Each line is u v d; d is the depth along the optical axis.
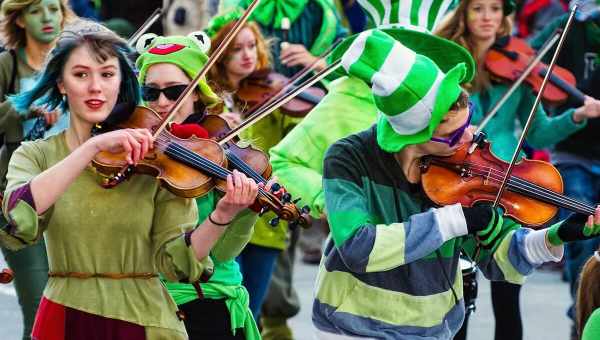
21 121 12.91
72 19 13.52
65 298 9.14
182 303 10.69
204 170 9.29
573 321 15.73
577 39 16.38
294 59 15.88
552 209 10.29
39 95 9.40
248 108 14.44
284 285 15.40
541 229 10.58
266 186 9.41
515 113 14.49
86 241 9.12
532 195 10.24
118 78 9.31
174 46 11.07
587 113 14.65
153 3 18.17
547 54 16.39
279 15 16.17
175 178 9.20
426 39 11.69
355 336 9.93
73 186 9.11
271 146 14.57
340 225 9.73
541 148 14.92
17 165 9.14
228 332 10.79
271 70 14.87
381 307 9.91
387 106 9.62
